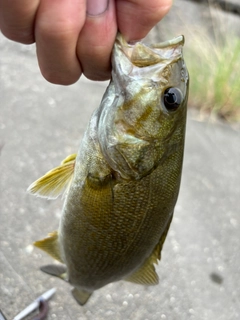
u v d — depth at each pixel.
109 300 0.30
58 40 0.13
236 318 0.32
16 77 0.45
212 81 0.53
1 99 0.42
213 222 0.38
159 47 0.16
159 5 0.14
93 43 0.14
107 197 0.17
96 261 0.19
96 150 0.17
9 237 0.32
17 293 0.28
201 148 0.46
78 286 0.22
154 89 0.16
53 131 0.41
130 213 0.18
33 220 0.33
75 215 0.18
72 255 0.20
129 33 0.14
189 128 0.49
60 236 0.20
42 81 0.46
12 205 0.34
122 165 0.17
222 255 0.36
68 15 0.12
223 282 0.34
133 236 0.18
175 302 0.31
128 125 0.17
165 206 0.18
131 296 0.31
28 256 0.31
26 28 0.13
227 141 0.49
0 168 0.36
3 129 0.39
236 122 0.52
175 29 0.60
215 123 0.51
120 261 0.19
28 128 0.40
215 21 0.64
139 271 0.21
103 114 0.17
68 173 0.19
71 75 0.15
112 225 0.18
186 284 0.33
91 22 0.13
